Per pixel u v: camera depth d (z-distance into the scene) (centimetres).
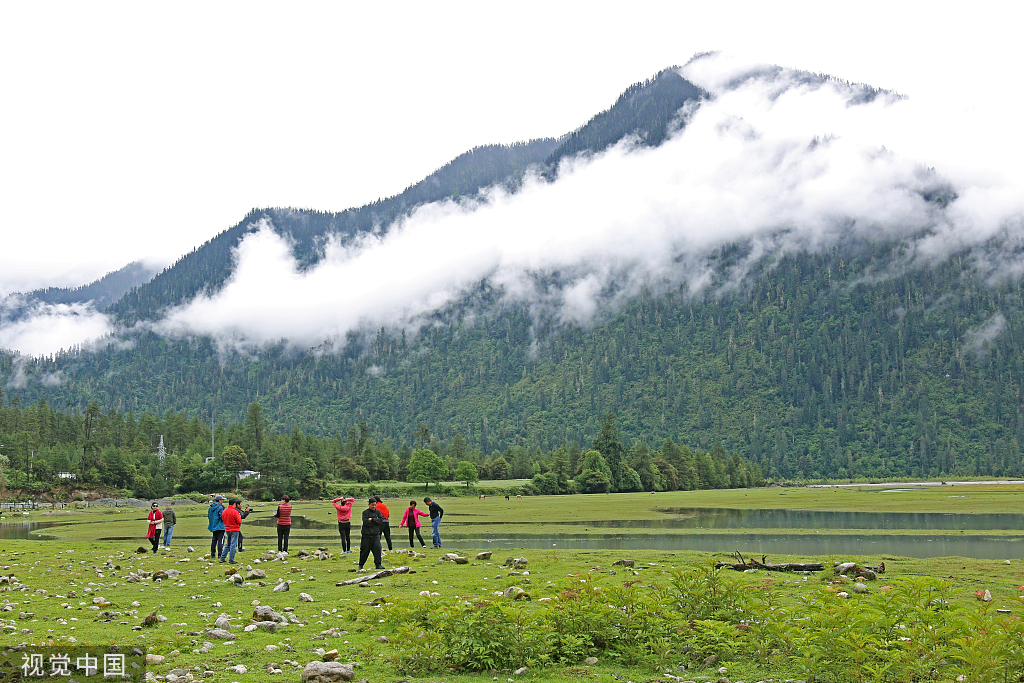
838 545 4294
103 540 5228
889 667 1113
